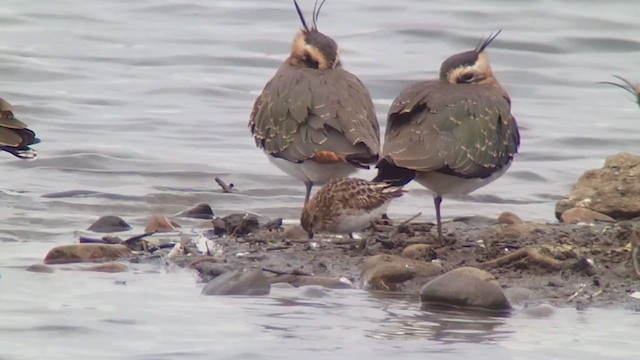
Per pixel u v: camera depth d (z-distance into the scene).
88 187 18.81
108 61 26.52
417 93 14.53
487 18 30.33
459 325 11.82
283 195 18.72
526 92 25.67
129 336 11.34
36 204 17.53
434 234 15.10
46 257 14.20
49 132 21.77
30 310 12.12
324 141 14.94
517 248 14.23
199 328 11.59
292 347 11.04
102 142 21.20
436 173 14.12
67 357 10.72
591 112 24.16
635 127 23.09
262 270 13.51
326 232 14.54
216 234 15.49
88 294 12.76
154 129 22.22
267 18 30.20
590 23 30.02
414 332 11.55
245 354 10.82
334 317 12.02
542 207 18.22
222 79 25.55
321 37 16.45
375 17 30.33
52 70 25.56
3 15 29.62
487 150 14.27
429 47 28.23
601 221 16.06
